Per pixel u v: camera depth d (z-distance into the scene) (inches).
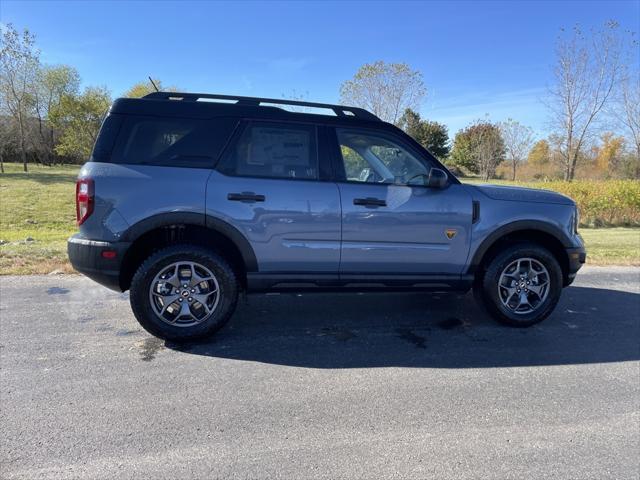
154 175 152.3
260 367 144.2
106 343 158.9
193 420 114.0
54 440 104.6
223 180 155.9
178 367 142.6
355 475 95.9
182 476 94.1
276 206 158.6
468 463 100.8
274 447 104.3
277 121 162.6
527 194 181.5
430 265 172.7
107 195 149.7
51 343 157.6
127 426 110.7
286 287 165.9
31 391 125.6
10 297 206.7
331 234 162.9
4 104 1489.9
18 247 320.8
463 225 171.9
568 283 191.5
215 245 166.2
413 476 96.1
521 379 140.9
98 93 1815.9
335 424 114.1
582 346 167.5
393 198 166.6
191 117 158.1
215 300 159.9
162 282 156.0
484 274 179.2
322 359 151.2
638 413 123.2
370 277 169.2
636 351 164.2
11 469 94.7
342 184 164.1
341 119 168.1
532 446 107.6
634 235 487.5
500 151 1557.6
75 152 1850.4
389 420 116.5
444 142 1913.1
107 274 151.3
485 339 171.8
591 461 102.7
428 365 148.7
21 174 1432.1
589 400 129.3
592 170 1279.5
